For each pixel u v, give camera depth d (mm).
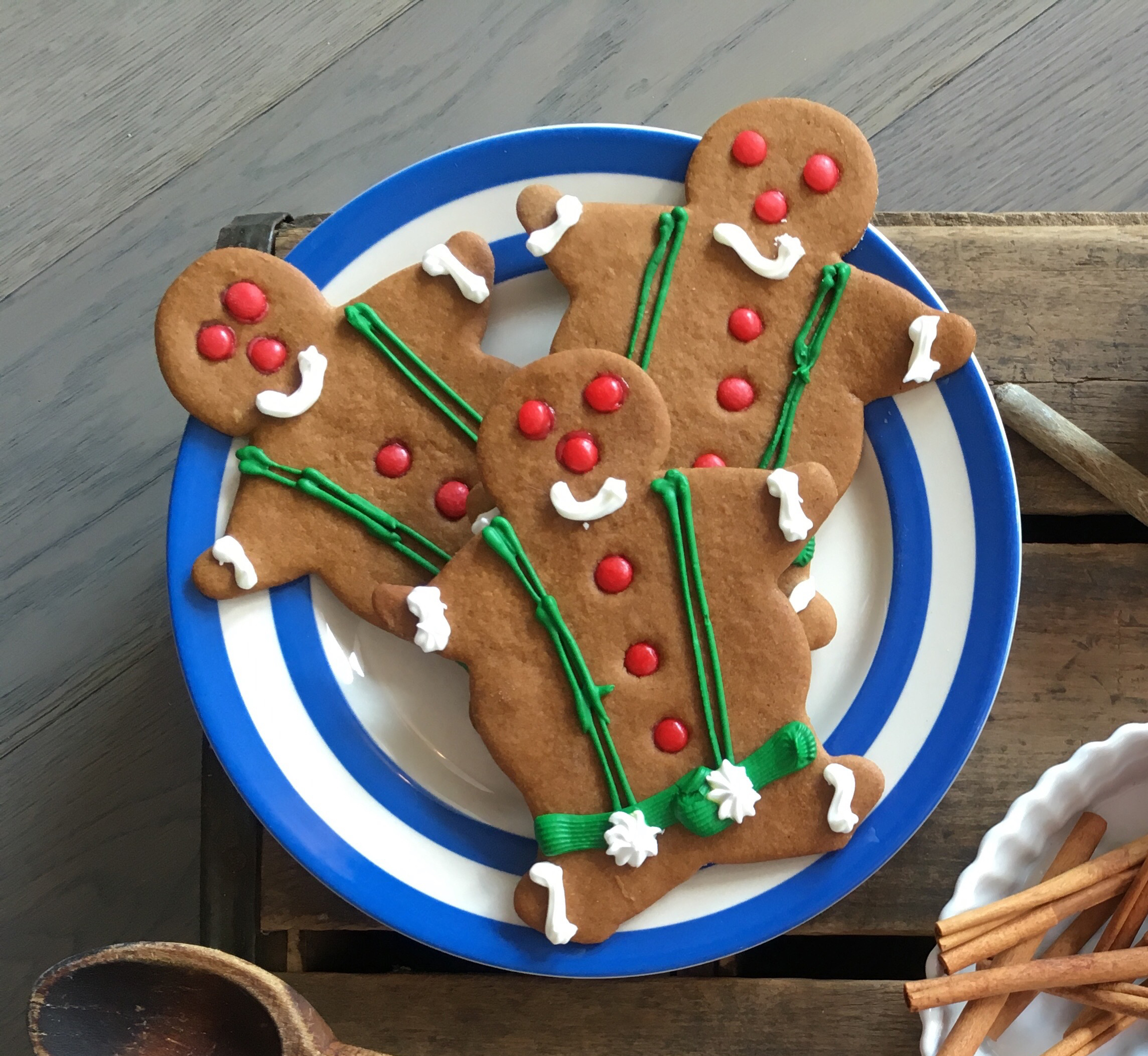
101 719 629
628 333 440
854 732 450
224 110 650
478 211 457
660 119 647
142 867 628
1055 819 436
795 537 421
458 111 650
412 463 447
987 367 479
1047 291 479
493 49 650
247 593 451
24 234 649
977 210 652
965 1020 419
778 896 436
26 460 641
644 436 424
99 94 649
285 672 456
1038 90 649
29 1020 387
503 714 427
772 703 426
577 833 427
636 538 426
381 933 528
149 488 640
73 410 644
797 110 444
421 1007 460
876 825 438
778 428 438
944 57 649
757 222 441
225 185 650
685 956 433
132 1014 404
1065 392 478
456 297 446
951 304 480
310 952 479
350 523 446
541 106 649
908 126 650
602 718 427
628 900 429
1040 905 423
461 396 445
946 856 466
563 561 426
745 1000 458
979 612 443
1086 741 469
